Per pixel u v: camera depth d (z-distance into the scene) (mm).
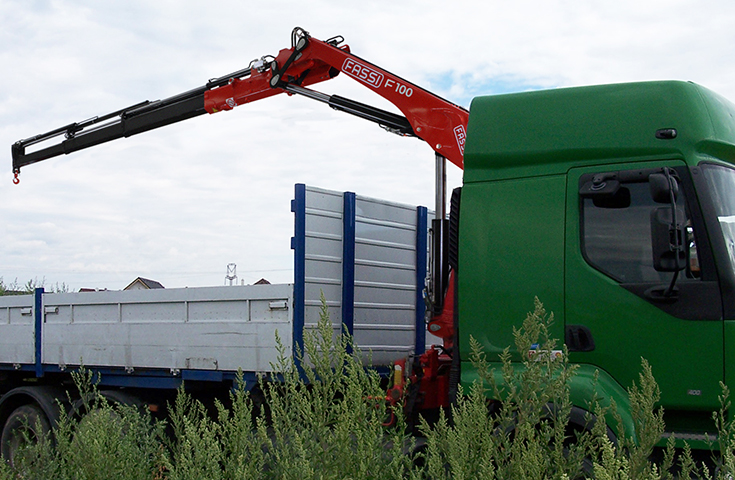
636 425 2887
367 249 6691
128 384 7148
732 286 4148
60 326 7836
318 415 3008
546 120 4793
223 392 6832
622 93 4621
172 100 9117
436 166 6160
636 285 4363
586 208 4605
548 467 2707
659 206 4410
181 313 6621
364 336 6574
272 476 2906
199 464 2854
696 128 4363
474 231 4883
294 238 5863
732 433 4020
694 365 4168
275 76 7562
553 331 4566
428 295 5754
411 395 5566
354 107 6938
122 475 3158
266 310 5934
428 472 2814
